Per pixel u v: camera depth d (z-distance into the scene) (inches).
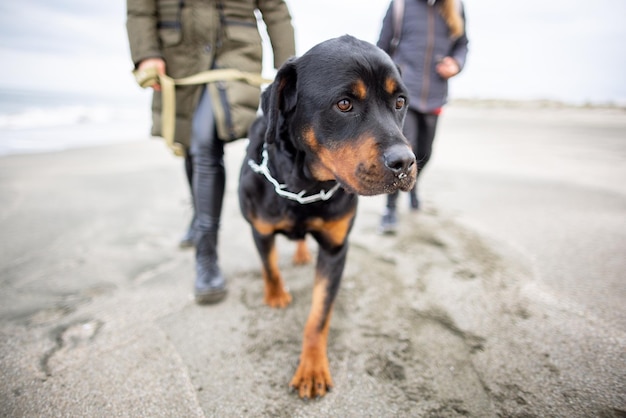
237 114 85.9
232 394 63.7
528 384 64.3
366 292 93.8
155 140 369.7
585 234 122.5
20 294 91.7
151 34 83.1
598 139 366.6
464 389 64.0
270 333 79.2
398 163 55.1
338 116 60.6
